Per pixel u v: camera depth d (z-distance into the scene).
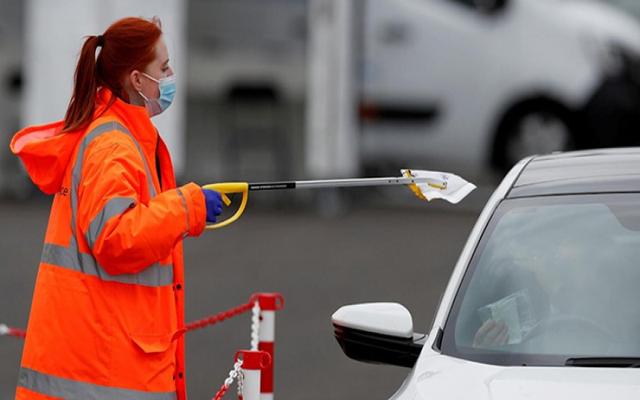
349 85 49.22
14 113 52.31
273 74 50.56
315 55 48.88
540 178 16.30
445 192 15.46
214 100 51.00
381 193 52.34
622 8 49.59
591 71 49.06
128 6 48.91
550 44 49.19
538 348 14.12
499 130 49.62
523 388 13.02
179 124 49.72
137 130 14.58
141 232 13.77
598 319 14.36
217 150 51.34
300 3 50.28
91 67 14.55
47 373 14.21
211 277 38.25
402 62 49.66
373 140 50.34
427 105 49.81
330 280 37.53
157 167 15.08
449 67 49.53
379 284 36.84
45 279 14.34
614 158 16.47
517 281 14.89
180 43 49.31
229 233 45.78
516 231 15.46
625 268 14.81
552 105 49.28
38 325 14.31
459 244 43.22
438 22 49.50
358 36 49.75
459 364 13.88
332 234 45.47
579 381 13.16
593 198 15.60
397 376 28.08
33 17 49.75
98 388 14.12
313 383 27.44
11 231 45.44
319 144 49.31
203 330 32.50
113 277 14.12
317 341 31.08
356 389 26.92
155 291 14.30
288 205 51.88
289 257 41.16
